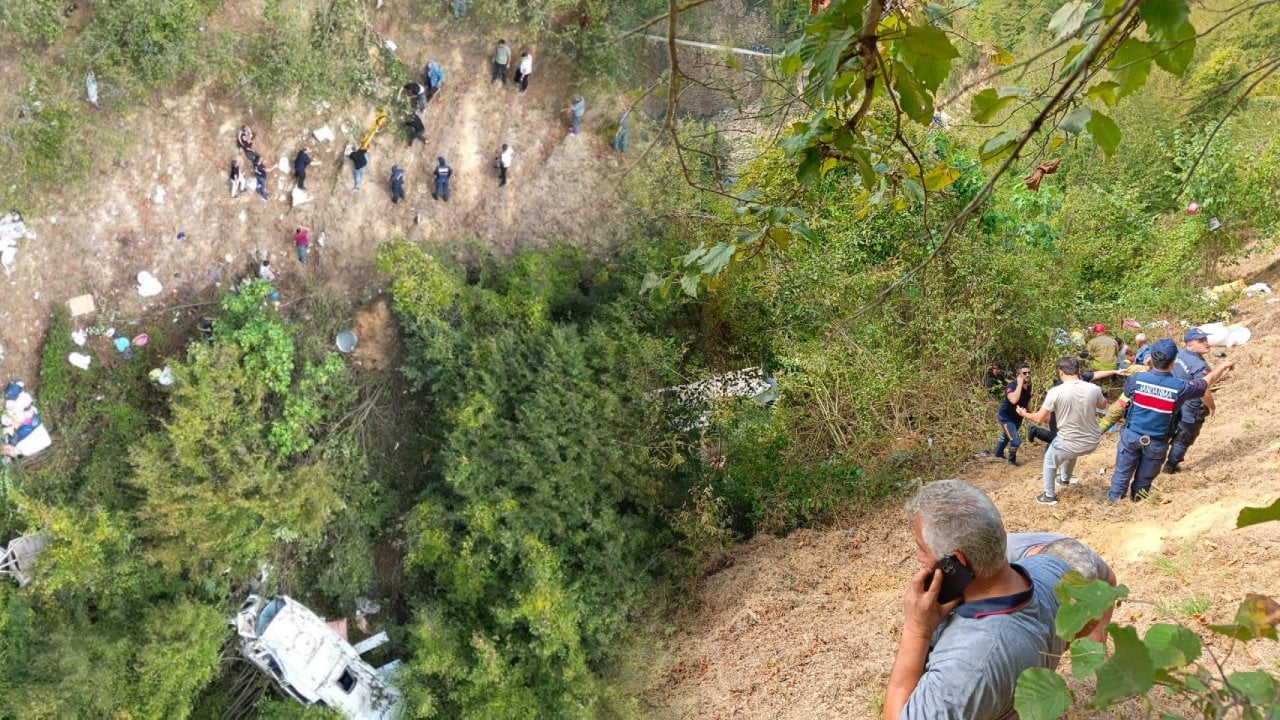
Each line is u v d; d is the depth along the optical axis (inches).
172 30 510.6
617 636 460.4
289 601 498.6
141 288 524.4
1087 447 342.3
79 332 508.1
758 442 496.1
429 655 464.8
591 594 478.3
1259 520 69.4
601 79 628.4
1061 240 550.3
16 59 483.5
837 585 410.6
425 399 575.2
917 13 99.1
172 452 490.0
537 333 549.6
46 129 486.9
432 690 483.2
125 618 475.5
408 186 600.4
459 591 491.2
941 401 483.8
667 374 522.0
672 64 123.3
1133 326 528.7
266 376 511.2
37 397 494.0
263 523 501.7
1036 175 127.6
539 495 498.9
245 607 503.2
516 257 601.0
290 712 476.4
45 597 459.5
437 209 607.5
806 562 436.8
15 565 462.0
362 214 585.6
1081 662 74.2
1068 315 523.8
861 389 470.0
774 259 478.6
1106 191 603.5
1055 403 342.6
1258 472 331.9
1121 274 586.6
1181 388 321.7
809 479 482.0
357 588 536.7
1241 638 73.7
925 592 112.3
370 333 576.1
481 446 514.6
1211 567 279.3
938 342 476.4
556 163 631.8
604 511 495.5
